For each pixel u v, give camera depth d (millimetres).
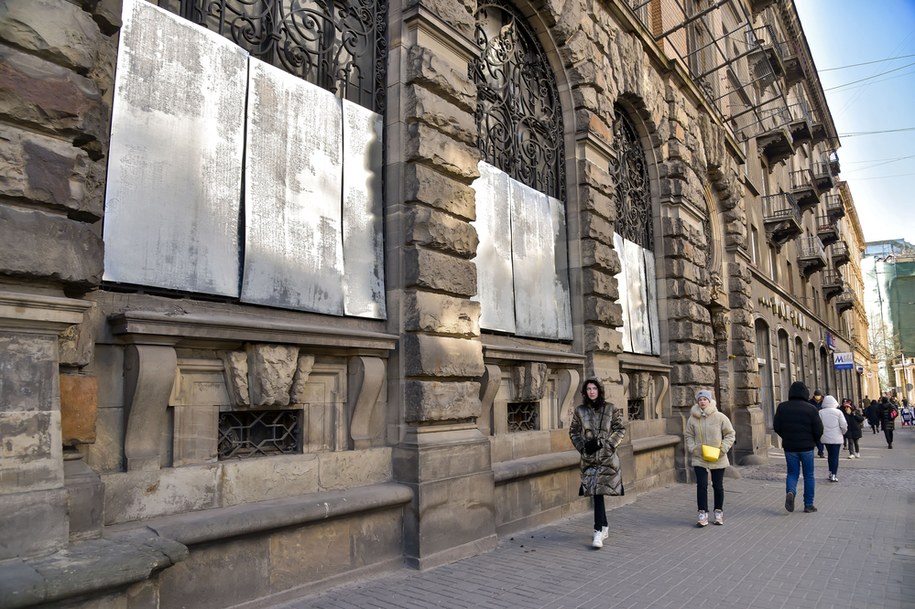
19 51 3518
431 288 6227
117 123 4320
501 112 8648
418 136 6270
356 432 5668
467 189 6797
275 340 4875
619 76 11266
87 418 3762
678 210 13211
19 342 3334
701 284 13828
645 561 6027
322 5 6234
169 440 4414
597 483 6504
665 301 12906
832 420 12266
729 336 17094
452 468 6074
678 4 15961
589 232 9531
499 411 7598
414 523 5684
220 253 4887
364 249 6137
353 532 5293
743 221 18938
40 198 3488
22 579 2934
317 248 5664
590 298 9477
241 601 4406
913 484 11750
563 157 9883
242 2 5609
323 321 5664
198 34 4922
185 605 4078
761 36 26391
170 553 3605
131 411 4105
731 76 20641
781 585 5266
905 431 38219
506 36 9062
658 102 13133
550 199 9406
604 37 10859
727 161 17312
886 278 88062
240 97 5188
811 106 39812
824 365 35438
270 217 5293
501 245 8102
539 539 6977
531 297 8602
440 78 6555
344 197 6004
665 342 12844
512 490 7344
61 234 3551
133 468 4105
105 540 3625
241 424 4977
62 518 3354
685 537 7152
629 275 11703
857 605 4754
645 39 12414
